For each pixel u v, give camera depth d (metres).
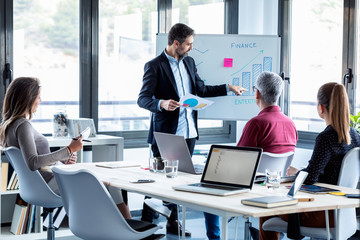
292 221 2.62
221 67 5.19
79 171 2.46
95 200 2.50
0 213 4.47
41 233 4.48
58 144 4.53
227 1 6.11
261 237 3.09
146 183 2.83
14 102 3.59
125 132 5.53
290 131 3.48
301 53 5.81
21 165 3.43
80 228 2.63
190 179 2.97
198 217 5.36
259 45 5.20
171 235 4.63
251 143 3.40
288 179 2.86
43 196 3.38
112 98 5.43
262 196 2.47
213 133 6.16
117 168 3.40
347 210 2.71
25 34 4.94
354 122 4.69
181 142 3.19
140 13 5.54
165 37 5.04
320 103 2.93
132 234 2.57
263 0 6.12
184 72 4.39
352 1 5.20
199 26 5.95
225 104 5.20
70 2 5.15
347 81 5.23
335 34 5.41
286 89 5.96
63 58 5.15
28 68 4.96
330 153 2.84
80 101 5.24
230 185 2.67
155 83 4.26
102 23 5.32
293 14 5.89
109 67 5.39
